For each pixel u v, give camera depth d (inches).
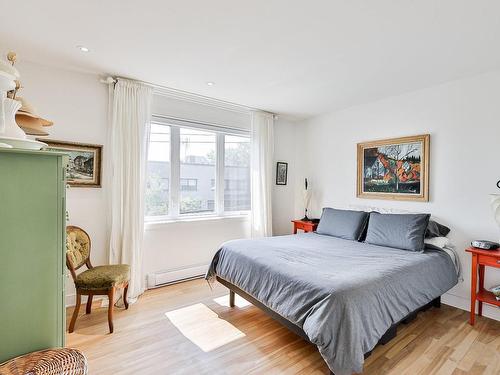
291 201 182.5
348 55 90.4
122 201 112.0
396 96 129.1
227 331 87.8
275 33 77.9
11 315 43.1
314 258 90.8
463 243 106.6
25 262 43.9
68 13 69.6
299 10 67.1
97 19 72.2
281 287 76.8
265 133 161.6
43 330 45.8
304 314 67.3
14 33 79.4
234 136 157.6
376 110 137.4
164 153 132.6
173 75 109.4
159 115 128.0
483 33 75.4
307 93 128.1
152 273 125.4
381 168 133.6
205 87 122.0
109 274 90.7
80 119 107.3
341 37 79.4
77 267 96.4
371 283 70.0
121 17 71.2
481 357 74.8
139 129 115.7
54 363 42.9
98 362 71.6
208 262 143.8
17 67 96.0
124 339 82.6
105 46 87.0
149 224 124.6
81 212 107.8
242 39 81.6
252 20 71.7
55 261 46.5
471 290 94.0
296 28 75.1
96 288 86.8
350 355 58.2
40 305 45.4
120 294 106.3
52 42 84.6
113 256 110.6
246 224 159.5
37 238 44.7
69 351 45.9
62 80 103.7
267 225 162.2
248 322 93.7
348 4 64.3
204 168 146.4
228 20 71.9
